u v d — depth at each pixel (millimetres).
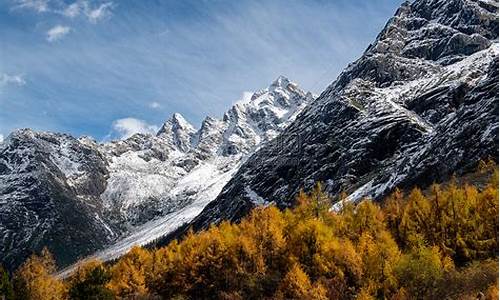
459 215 92438
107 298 91500
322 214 113125
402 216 100750
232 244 103188
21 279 101562
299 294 85812
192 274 103688
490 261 80125
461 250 88000
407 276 78562
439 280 76312
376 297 80875
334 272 89750
